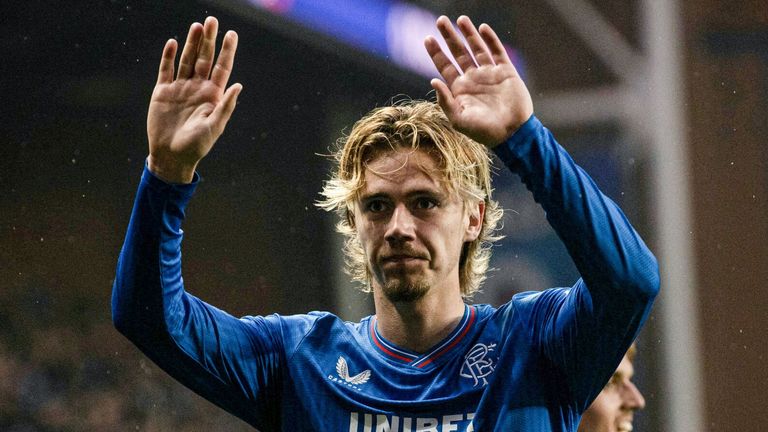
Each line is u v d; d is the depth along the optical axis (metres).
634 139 13.11
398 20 10.52
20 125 9.71
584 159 13.38
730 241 13.21
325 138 12.27
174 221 2.68
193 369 2.81
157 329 2.71
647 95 13.08
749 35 13.44
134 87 10.33
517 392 2.72
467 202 2.91
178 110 2.68
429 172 2.74
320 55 10.77
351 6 9.60
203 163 11.75
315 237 12.52
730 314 13.27
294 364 2.91
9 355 8.70
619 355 2.66
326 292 12.50
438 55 2.63
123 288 2.68
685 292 12.46
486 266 3.38
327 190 3.35
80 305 9.71
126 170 10.52
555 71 13.71
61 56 9.66
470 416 2.71
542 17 13.69
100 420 8.97
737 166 13.40
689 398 12.13
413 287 2.71
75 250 9.92
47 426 8.56
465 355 2.81
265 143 12.21
